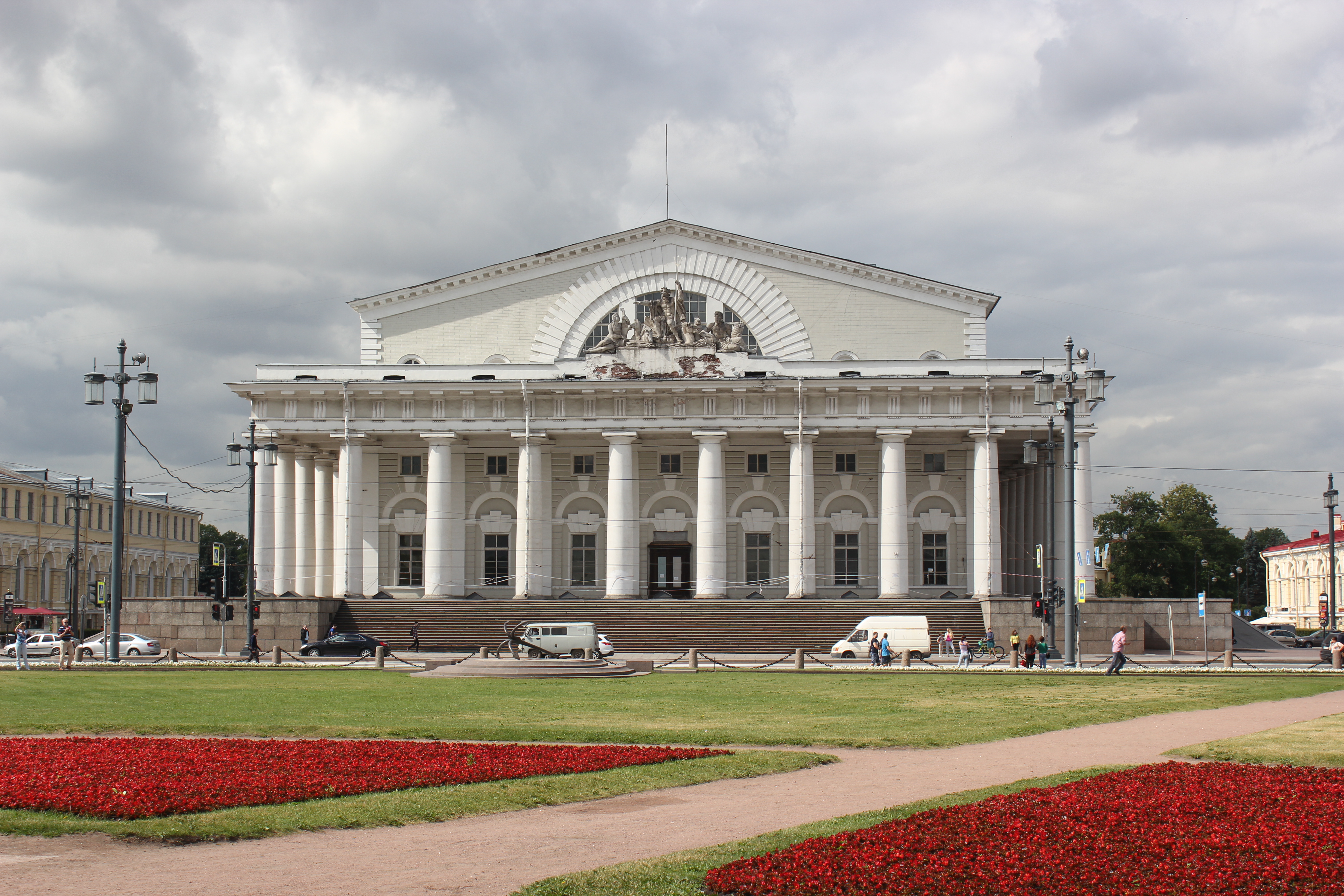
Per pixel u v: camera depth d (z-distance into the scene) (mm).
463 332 72562
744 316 71625
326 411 68000
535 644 47438
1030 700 31531
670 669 45938
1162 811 15070
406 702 30312
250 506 55812
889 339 71312
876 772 19328
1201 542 124938
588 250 72375
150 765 18625
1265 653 64312
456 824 15164
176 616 62531
